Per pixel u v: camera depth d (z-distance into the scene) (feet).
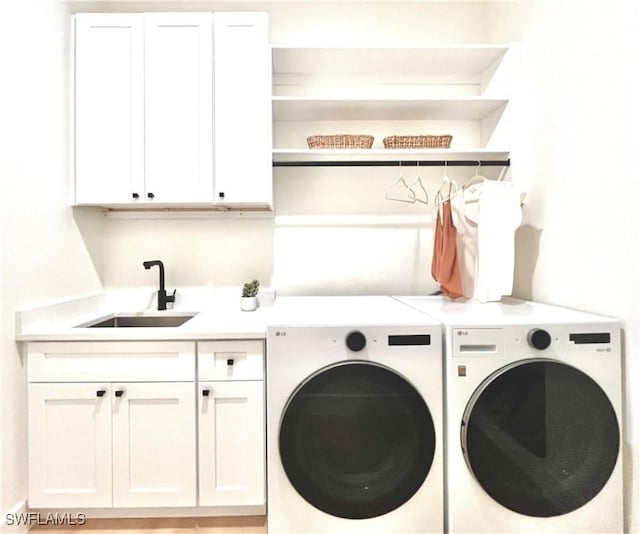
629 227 4.32
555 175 5.59
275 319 4.83
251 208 7.33
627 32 4.26
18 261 5.05
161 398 5.08
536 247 6.10
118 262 7.41
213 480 5.05
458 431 4.41
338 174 7.64
